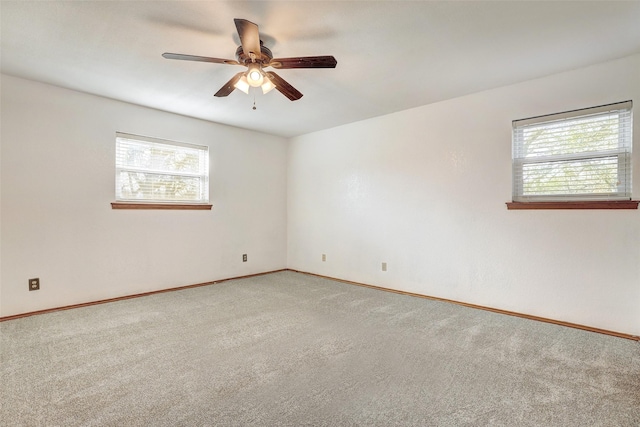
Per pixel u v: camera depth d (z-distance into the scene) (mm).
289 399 1719
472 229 3404
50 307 3180
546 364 2115
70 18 2043
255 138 4973
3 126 2930
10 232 2971
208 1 1867
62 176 3240
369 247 4328
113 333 2627
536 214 3000
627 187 2604
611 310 2643
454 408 1646
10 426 1497
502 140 3197
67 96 3256
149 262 3859
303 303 3498
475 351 2307
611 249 2637
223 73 2867
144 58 2594
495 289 3252
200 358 2189
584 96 2752
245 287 4215
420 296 3793
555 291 2906
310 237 5102
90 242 3420
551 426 1514
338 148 4688
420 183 3803
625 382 1894
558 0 1859
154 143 3910
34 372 1994
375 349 2334
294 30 2180
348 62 2648
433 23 2098
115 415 1582
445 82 3076
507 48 2426
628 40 2311
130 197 3738
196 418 1562
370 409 1637
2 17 2023
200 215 4324
